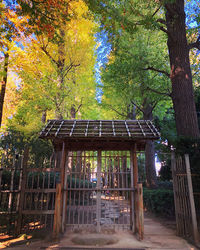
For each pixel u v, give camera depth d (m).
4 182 6.88
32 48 11.52
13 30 7.26
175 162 6.04
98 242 4.57
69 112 15.39
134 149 5.82
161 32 11.45
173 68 8.04
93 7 5.98
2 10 6.72
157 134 5.49
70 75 13.44
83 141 5.81
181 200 5.44
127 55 10.23
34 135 10.65
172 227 6.56
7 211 5.37
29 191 5.49
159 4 7.57
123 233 5.38
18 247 4.26
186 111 7.34
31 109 12.23
